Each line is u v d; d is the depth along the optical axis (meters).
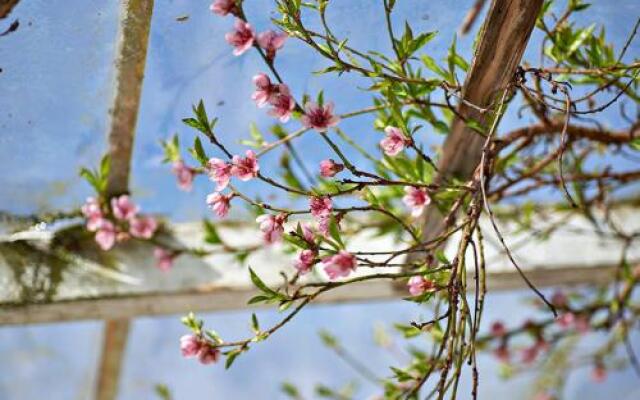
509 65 1.27
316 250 1.28
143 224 1.58
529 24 1.23
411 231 1.32
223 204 1.31
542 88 1.42
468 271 1.71
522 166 1.60
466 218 1.30
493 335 1.86
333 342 1.86
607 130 1.47
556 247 1.75
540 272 1.74
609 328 1.80
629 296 1.80
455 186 1.31
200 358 1.30
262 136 1.54
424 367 1.47
